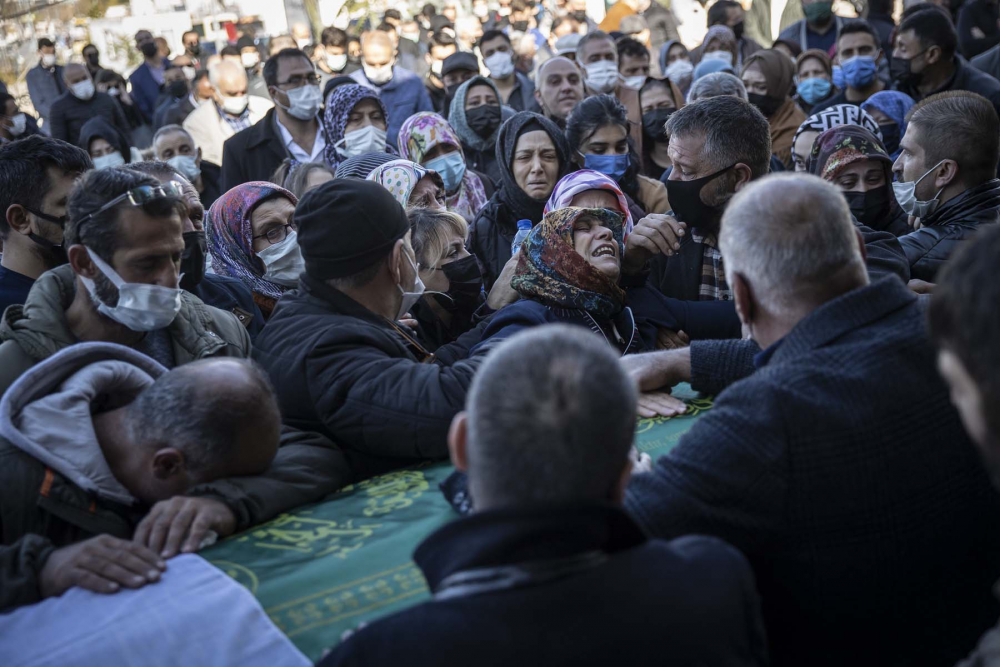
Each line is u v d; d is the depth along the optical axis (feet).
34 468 5.27
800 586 4.53
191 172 18.42
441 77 24.30
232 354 7.87
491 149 18.07
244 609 4.44
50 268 8.46
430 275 9.43
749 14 31.30
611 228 7.66
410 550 4.94
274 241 10.00
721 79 15.40
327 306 6.97
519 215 12.46
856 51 19.53
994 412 3.02
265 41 31.22
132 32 30.63
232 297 9.75
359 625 4.39
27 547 4.83
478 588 3.29
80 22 30.27
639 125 17.61
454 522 3.38
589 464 3.35
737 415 4.53
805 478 4.41
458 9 33.04
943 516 4.62
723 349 6.57
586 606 3.23
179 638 4.33
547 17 32.17
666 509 4.42
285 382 6.65
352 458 6.62
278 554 4.98
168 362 7.45
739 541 4.42
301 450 6.10
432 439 6.19
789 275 4.84
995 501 4.82
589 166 12.90
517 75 24.02
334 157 16.88
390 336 6.84
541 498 3.33
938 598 4.72
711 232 9.30
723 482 4.39
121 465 5.57
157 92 29.09
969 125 9.66
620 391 3.47
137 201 6.57
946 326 3.16
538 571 3.30
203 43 31.01
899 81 17.80
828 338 4.69
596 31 19.89
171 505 5.23
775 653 4.69
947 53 17.03
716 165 8.80
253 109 22.81
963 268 3.09
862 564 4.50
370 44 23.63
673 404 6.50
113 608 4.48
